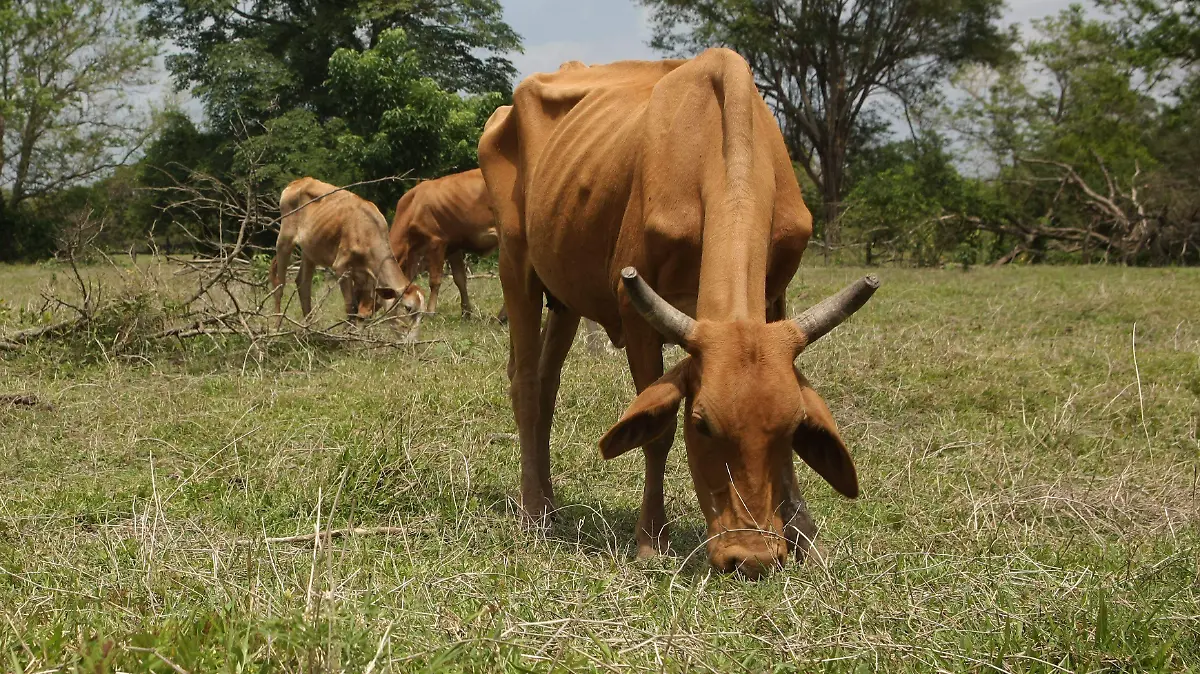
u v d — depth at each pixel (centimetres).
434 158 2314
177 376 835
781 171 452
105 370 851
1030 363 854
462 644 291
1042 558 416
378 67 2269
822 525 466
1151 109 3562
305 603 312
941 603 350
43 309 983
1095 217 2730
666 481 554
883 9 3750
